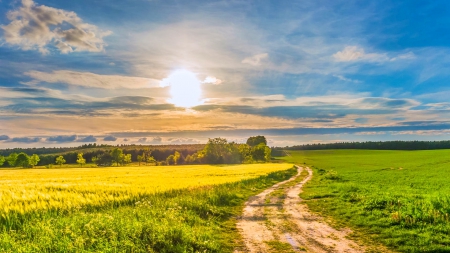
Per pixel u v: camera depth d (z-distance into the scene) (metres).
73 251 9.44
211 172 59.16
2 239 9.98
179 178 41.84
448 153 106.25
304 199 24.27
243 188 32.75
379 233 13.06
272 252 11.02
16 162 136.62
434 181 34.97
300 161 125.19
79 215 14.27
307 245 11.76
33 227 11.63
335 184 33.78
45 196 19.42
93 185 28.05
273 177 47.94
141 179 39.50
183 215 15.74
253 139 178.75
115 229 11.58
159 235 11.22
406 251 10.65
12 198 18.44
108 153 160.25
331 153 182.25
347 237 12.78
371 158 116.88
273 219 16.86
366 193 23.62
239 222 16.30
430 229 12.72
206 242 11.44
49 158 170.50
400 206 17.11
